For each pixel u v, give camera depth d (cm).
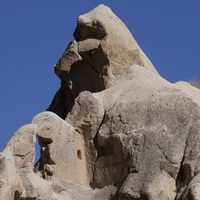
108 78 4341
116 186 3788
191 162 3659
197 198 3475
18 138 3709
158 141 3744
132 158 3747
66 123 3884
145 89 3897
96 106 3900
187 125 3759
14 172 3534
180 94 3841
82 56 4472
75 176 3869
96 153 3884
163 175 3678
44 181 3666
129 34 4447
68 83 4531
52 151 3831
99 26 4419
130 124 3816
